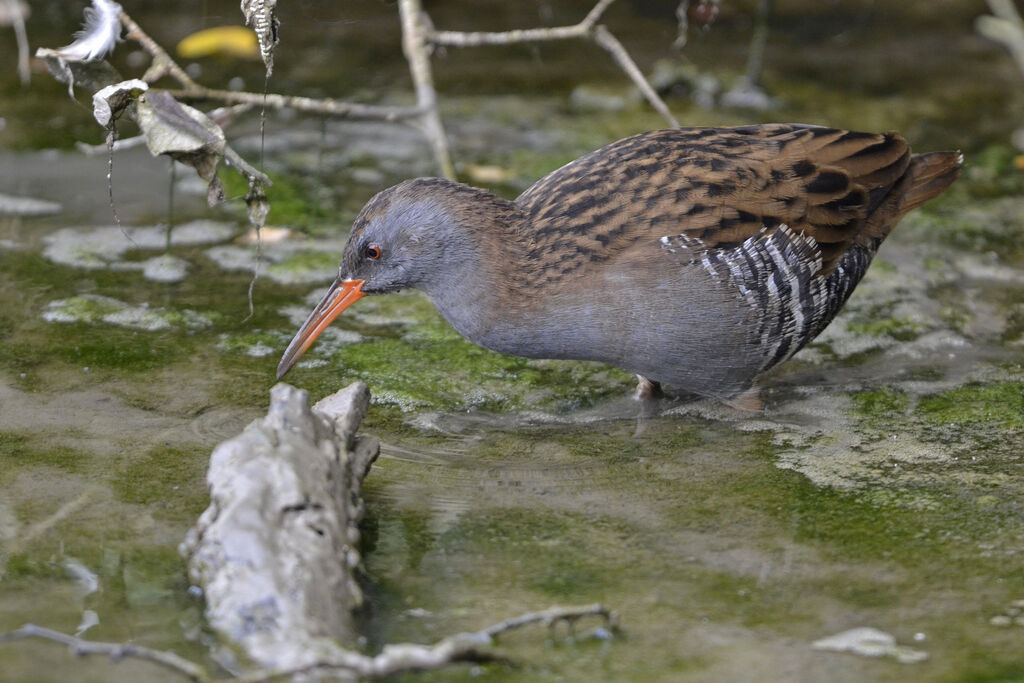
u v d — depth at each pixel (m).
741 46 16.66
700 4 14.96
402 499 7.91
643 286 8.66
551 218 8.91
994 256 11.89
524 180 13.08
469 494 8.00
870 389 9.63
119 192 12.59
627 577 7.00
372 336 10.44
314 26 16.64
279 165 13.40
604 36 11.59
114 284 10.84
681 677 6.06
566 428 9.09
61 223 11.88
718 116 14.73
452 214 8.88
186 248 11.58
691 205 8.74
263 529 6.46
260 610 6.18
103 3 9.52
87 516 7.46
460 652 5.91
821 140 9.31
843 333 10.53
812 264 8.96
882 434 8.91
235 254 11.53
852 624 6.56
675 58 16.09
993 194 13.16
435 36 12.43
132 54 15.12
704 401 9.61
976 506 7.86
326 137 14.11
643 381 9.63
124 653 5.81
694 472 8.34
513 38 12.11
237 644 6.09
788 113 14.77
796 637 6.43
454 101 15.07
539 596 6.78
